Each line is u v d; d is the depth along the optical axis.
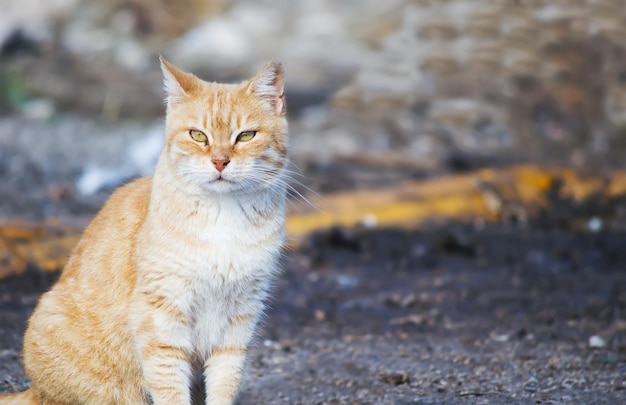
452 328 10.37
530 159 18.23
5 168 17.80
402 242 13.85
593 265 13.07
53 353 7.38
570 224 14.83
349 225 14.25
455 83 21.31
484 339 9.93
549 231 14.59
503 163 17.73
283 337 10.03
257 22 25.08
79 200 15.57
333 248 13.59
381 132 20.22
